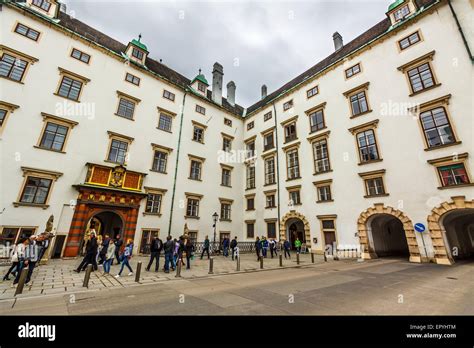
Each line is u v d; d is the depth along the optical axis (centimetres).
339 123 2077
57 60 1728
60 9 2097
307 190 2209
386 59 1861
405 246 2216
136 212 1872
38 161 1511
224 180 2762
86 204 1630
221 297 690
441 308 570
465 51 1467
